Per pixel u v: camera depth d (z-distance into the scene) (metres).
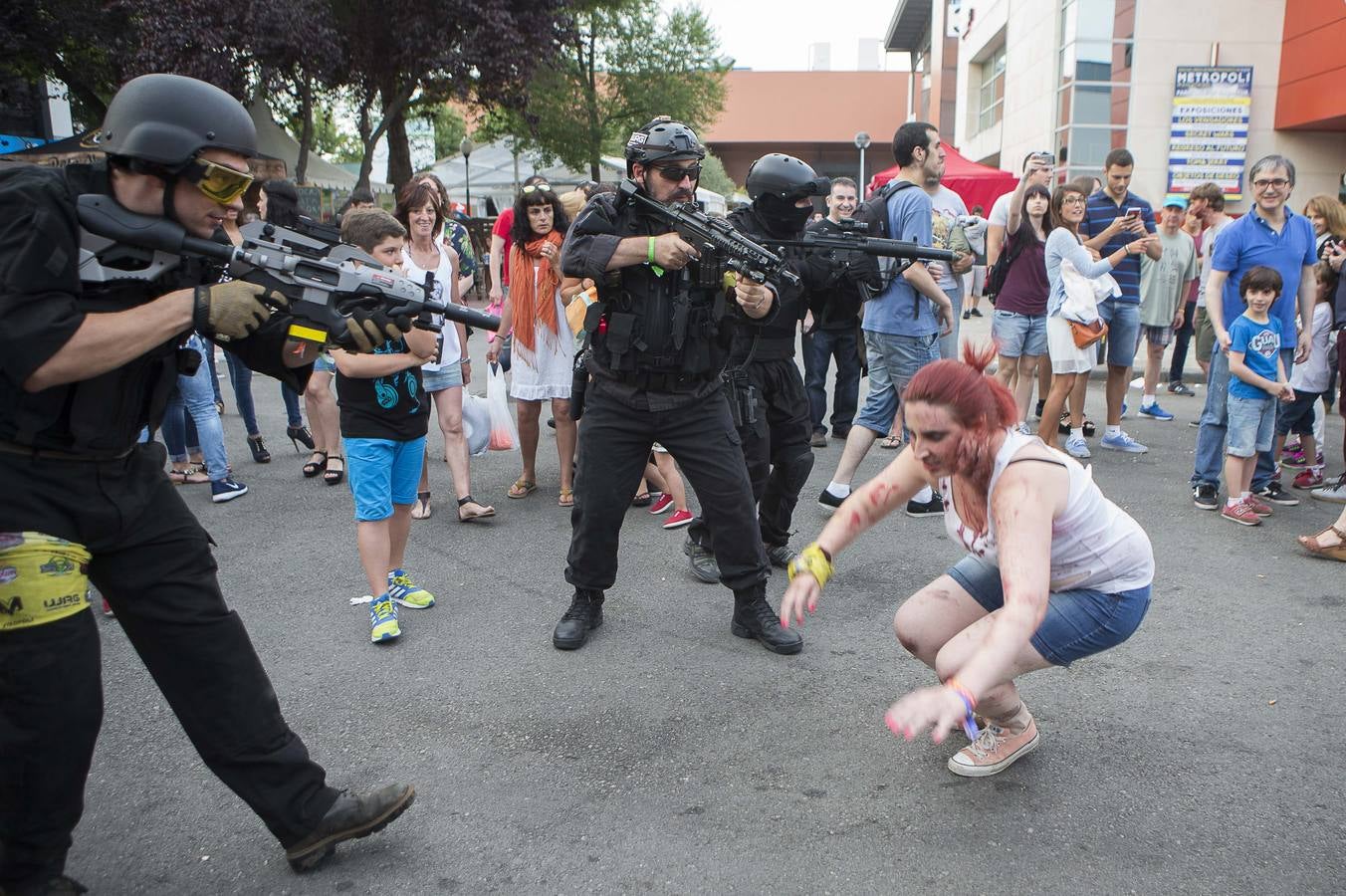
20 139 19.59
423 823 2.67
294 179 18.81
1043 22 21.73
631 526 5.44
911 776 2.89
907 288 5.04
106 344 1.90
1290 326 5.28
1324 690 3.39
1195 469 5.66
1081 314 6.17
